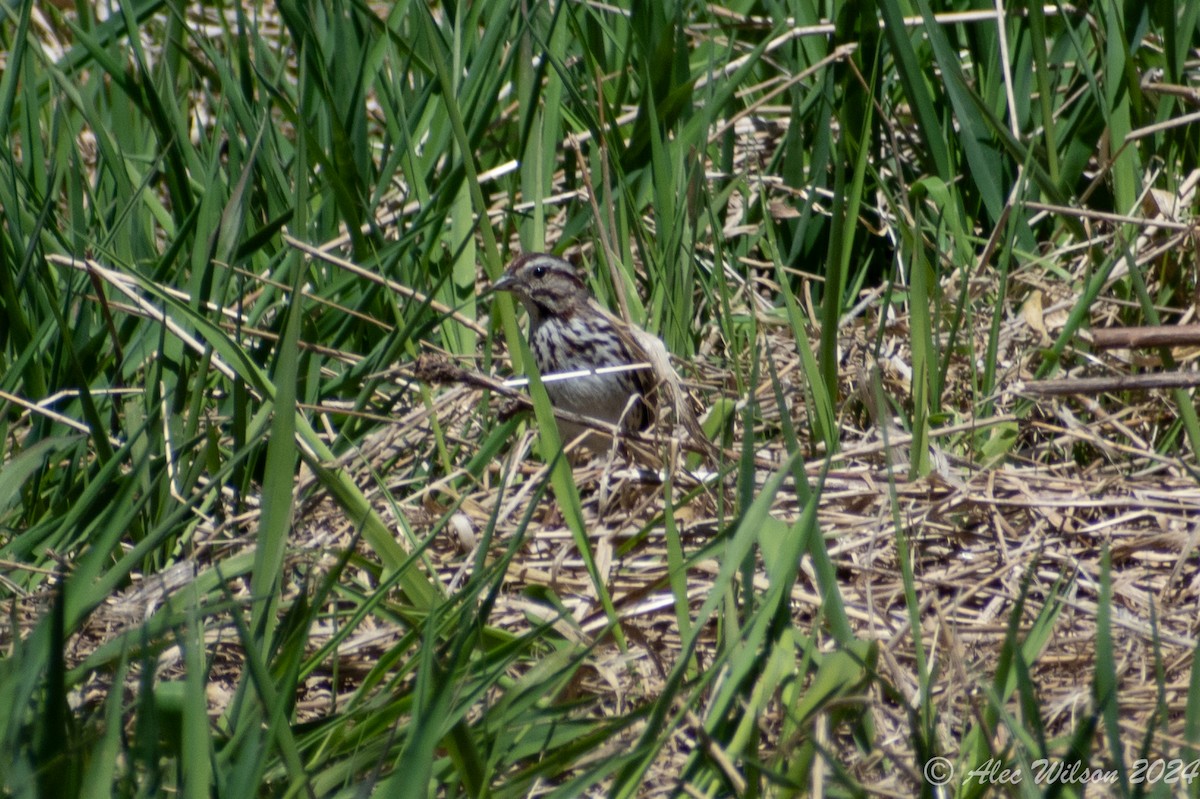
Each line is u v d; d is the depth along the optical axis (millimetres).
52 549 8531
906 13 13523
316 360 10602
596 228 12477
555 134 12719
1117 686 6879
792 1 13727
